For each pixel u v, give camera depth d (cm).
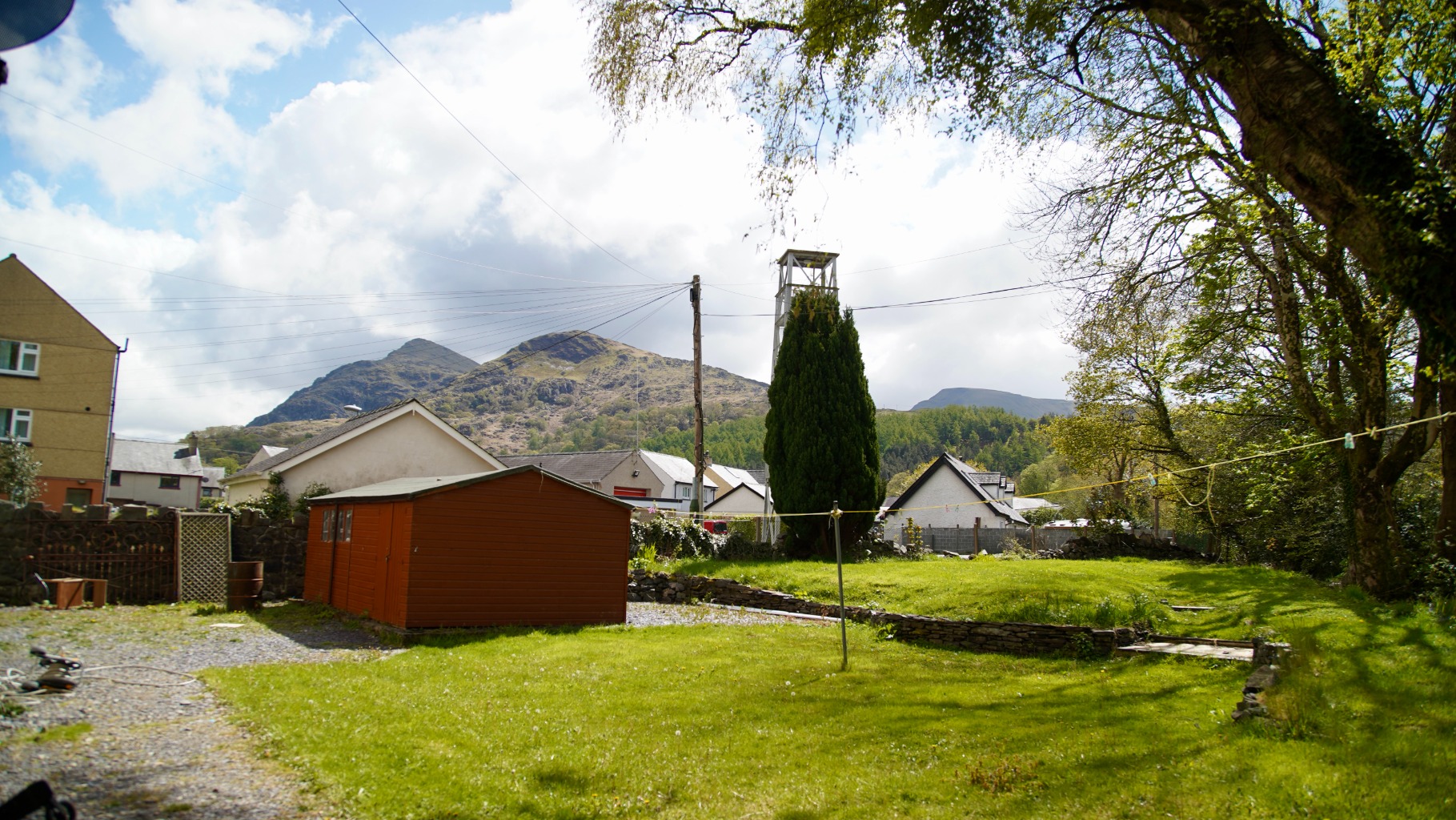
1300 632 916
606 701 770
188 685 767
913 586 1517
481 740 613
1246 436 2144
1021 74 1055
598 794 511
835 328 2241
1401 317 1309
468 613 1244
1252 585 1585
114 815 429
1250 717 624
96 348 2911
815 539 2219
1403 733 554
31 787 293
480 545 1265
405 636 1146
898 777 547
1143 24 1104
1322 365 1752
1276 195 1296
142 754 541
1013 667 1042
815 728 684
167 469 4897
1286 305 1477
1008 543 3183
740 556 2131
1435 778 462
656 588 1802
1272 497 1936
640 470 5553
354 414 3150
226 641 1062
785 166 1083
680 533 2084
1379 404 1383
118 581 1459
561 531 1350
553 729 659
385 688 782
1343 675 742
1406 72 1092
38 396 2795
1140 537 2667
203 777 502
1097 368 2830
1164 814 454
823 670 958
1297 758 517
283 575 1678
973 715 734
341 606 1434
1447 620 1027
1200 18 643
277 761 538
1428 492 1817
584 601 1363
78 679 764
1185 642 1096
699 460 2464
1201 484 2503
